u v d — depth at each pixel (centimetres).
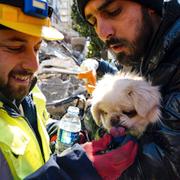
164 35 44
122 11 46
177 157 39
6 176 38
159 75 45
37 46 46
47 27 47
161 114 43
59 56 148
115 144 42
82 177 37
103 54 202
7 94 44
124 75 53
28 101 49
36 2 43
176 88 42
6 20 41
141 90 46
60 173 37
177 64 43
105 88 50
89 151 41
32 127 48
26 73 44
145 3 46
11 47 43
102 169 38
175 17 44
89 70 75
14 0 42
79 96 86
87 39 418
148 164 40
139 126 44
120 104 46
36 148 44
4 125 39
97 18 48
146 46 47
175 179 40
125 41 47
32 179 36
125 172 40
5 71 43
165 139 40
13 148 38
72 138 55
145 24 46
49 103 86
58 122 61
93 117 53
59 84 97
